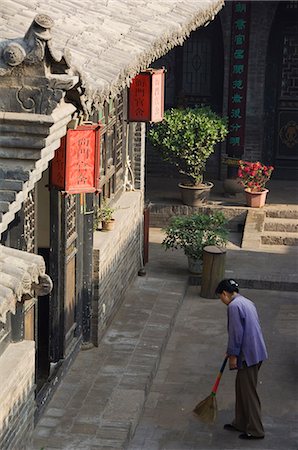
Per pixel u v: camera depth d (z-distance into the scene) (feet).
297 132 74.79
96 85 27.02
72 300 43.45
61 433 37.42
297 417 41.16
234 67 67.67
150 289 54.19
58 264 40.83
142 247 57.52
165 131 65.16
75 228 42.98
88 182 33.91
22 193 23.89
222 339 49.26
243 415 39.29
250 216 65.98
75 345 43.91
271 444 38.81
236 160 68.95
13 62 22.90
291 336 50.06
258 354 38.75
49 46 22.94
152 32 37.58
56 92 23.17
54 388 40.52
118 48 32.83
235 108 68.33
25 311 34.71
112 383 41.96
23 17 30.45
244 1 66.74
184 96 74.54
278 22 72.79
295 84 74.02
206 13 49.37
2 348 31.60
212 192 70.90
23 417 31.89
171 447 38.06
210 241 56.13
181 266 58.70
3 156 23.63
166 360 46.44
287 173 75.36
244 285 57.00
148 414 40.83
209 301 54.39
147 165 75.66
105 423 38.37
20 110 23.34
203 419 39.29
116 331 47.67
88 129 33.06
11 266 24.29
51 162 33.53
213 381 44.29
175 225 56.70
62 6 35.96
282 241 63.98
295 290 56.70
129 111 50.78
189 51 74.28
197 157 65.77
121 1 42.14
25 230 34.60
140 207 56.13
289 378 44.98
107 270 47.09
